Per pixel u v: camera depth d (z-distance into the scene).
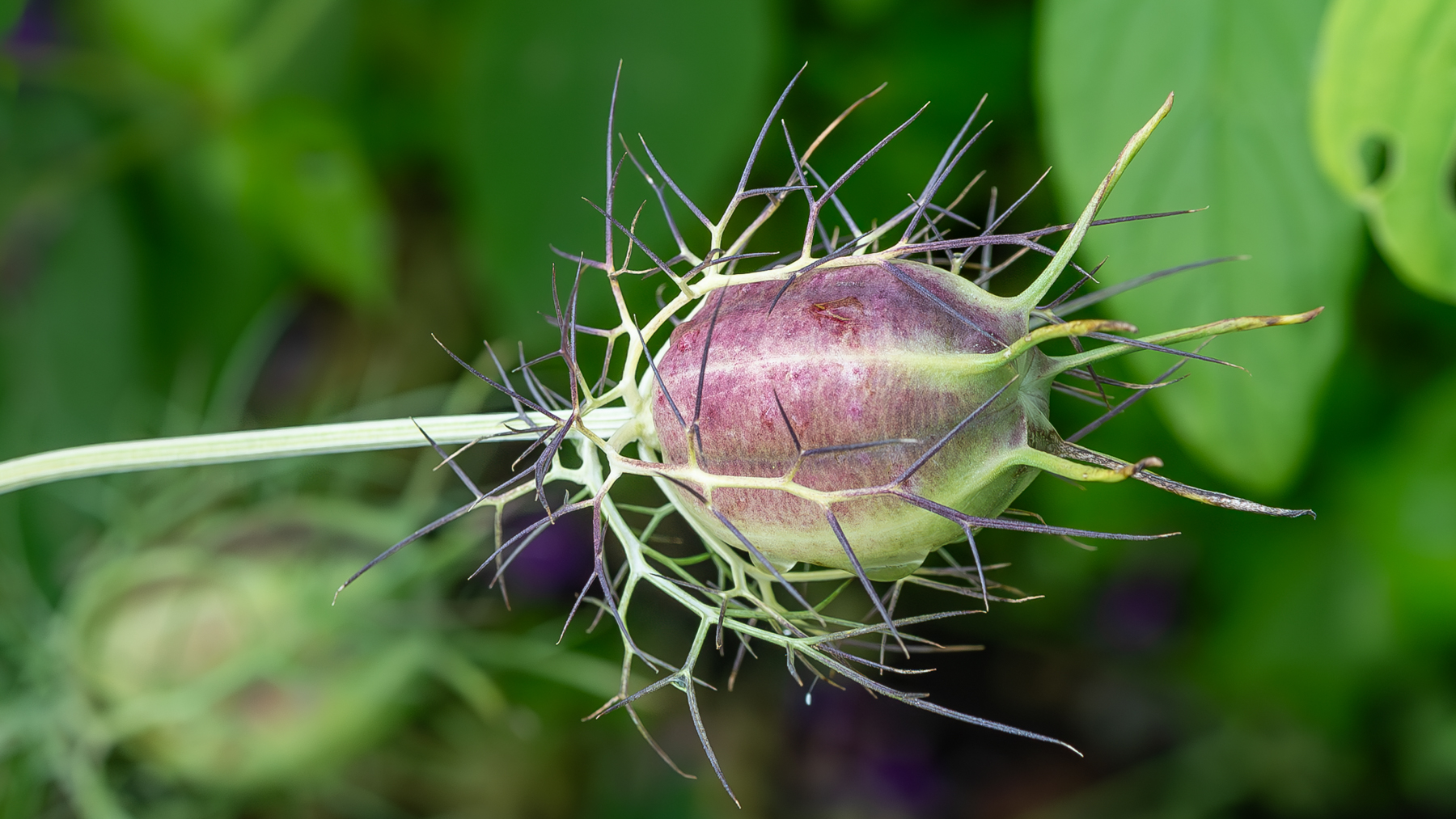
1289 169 0.21
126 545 0.26
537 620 0.30
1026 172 0.27
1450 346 0.26
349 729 0.25
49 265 0.31
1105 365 0.25
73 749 0.25
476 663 0.28
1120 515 0.28
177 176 0.31
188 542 0.25
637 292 0.25
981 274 0.19
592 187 0.25
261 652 0.24
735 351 0.18
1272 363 0.21
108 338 0.31
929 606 0.31
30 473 0.20
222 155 0.30
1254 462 0.22
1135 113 0.22
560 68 0.25
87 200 0.31
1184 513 0.28
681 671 0.19
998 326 0.18
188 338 0.31
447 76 0.29
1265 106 0.21
